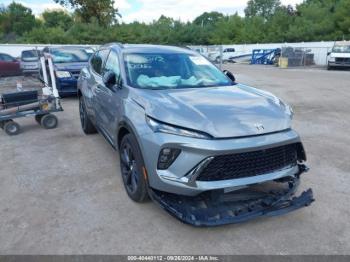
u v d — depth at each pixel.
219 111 3.13
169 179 2.94
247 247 2.89
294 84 14.59
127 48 4.59
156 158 2.99
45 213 3.41
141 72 4.09
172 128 2.96
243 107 3.29
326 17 47.03
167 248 2.87
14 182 4.16
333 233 3.08
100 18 51.88
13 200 3.69
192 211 2.95
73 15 58.28
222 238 3.01
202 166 2.81
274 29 53.53
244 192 3.22
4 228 3.14
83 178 4.27
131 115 3.40
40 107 6.53
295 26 49.47
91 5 50.00
